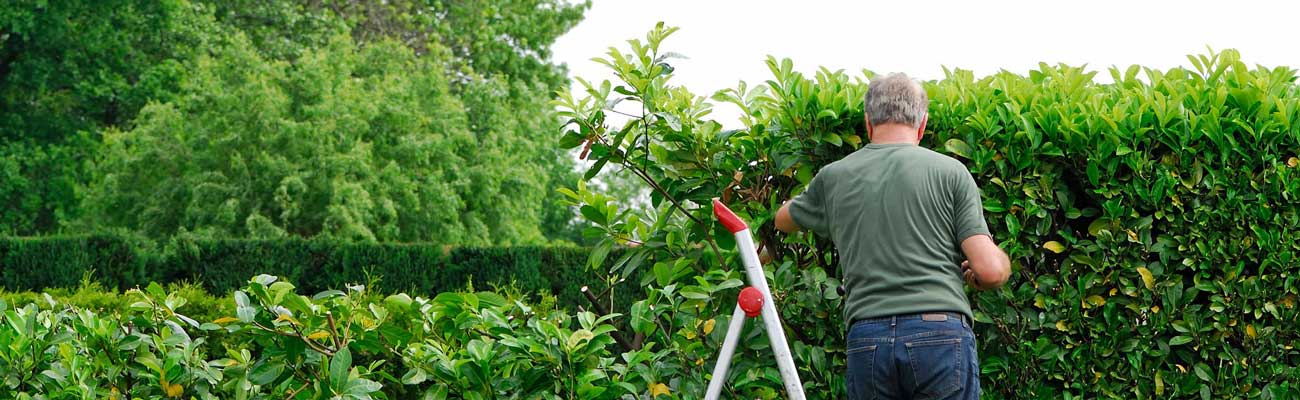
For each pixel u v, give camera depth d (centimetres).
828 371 321
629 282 955
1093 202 324
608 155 333
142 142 1491
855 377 274
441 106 1605
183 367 312
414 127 1543
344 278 1096
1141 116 317
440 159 1566
